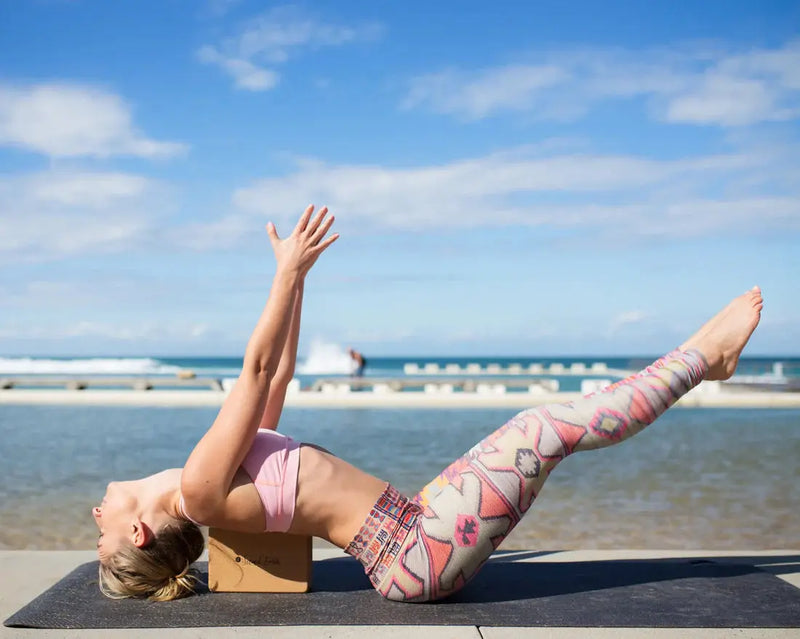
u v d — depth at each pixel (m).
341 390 20.25
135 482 2.58
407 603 2.48
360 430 11.31
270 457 2.45
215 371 49.06
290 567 2.59
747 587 2.69
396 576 2.43
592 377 33.47
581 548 4.44
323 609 2.41
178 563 2.53
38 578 2.97
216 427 2.35
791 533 4.81
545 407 2.49
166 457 8.50
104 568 2.54
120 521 2.52
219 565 2.60
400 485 6.55
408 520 2.47
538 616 2.35
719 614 2.38
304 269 2.54
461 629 2.24
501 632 2.22
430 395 17.06
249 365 2.37
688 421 13.02
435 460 8.09
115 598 2.54
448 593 2.47
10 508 5.70
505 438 2.45
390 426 11.95
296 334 2.85
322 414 14.34
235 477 2.41
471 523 2.38
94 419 13.23
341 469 2.51
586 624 2.28
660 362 2.56
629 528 4.98
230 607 2.44
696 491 6.39
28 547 4.46
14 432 11.11
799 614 2.38
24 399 17.53
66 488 6.58
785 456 8.58
